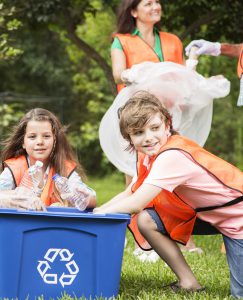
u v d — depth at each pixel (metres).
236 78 9.59
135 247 4.48
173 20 7.27
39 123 3.54
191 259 4.12
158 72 4.06
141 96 3.06
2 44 6.12
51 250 2.79
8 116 11.43
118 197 3.27
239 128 14.34
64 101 15.74
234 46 4.41
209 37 7.20
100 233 2.80
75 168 3.69
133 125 2.96
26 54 15.52
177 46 4.64
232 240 3.01
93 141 14.69
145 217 3.10
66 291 2.81
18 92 16.38
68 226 2.78
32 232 2.78
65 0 6.81
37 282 2.79
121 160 4.23
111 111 4.14
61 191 3.45
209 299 2.98
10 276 2.77
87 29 11.60
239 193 2.99
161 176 2.91
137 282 3.38
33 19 7.22
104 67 7.59
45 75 15.94
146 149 3.01
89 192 3.20
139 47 4.52
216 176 2.98
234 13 6.67
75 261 2.81
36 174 3.51
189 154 2.97
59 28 7.90
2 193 3.11
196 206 3.05
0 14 6.21
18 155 3.65
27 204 3.03
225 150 14.77
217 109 14.36
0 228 2.75
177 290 3.15
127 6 4.54
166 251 3.13
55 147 3.63
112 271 2.82
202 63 9.19
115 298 2.85
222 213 3.00
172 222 3.11
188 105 4.22
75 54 10.38
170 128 3.14
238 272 3.00
